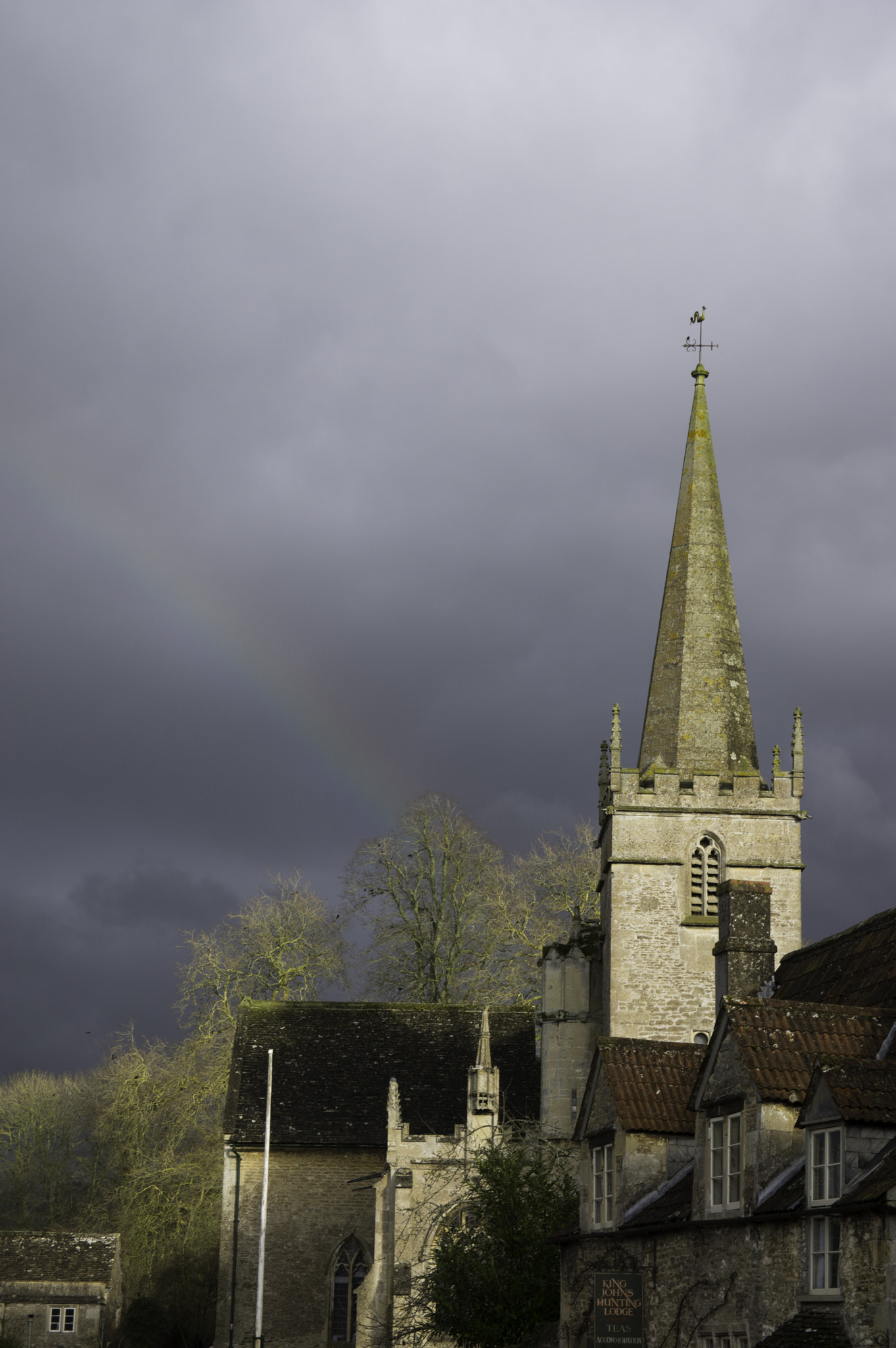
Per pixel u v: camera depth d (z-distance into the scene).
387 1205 57.41
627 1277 32.25
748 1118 27.86
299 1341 64.06
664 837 58.84
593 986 60.00
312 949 86.44
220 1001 84.50
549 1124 58.16
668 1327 30.48
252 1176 66.00
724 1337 28.02
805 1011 28.91
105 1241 83.44
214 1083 79.94
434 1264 51.28
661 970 57.84
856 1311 23.36
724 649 62.22
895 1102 25.00
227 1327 64.38
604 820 61.12
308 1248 65.06
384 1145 65.56
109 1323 80.69
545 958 60.44
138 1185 79.25
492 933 85.38
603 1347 31.92
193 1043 82.12
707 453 65.00
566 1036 59.38
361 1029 71.00
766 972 37.06
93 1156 93.62
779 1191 26.81
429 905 86.06
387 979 86.06
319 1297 64.50
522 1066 68.44
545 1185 42.66
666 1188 33.22
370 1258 64.69
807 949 37.91
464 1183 49.50
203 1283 75.75
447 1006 71.94
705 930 58.19
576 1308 35.81
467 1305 40.41
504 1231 40.97
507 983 84.44
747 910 37.34
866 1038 28.61
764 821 59.09
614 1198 33.78
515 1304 39.84
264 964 86.38
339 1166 65.94
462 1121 66.31
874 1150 24.72
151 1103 80.69
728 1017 28.89
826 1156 25.20
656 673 62.56
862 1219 23.44
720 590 63.09
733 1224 27.97
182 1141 81.81
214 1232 76.62
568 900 85.94
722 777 60.19
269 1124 61.12
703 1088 29.94
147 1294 77.94
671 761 60.75
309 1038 70.56
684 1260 29.97
